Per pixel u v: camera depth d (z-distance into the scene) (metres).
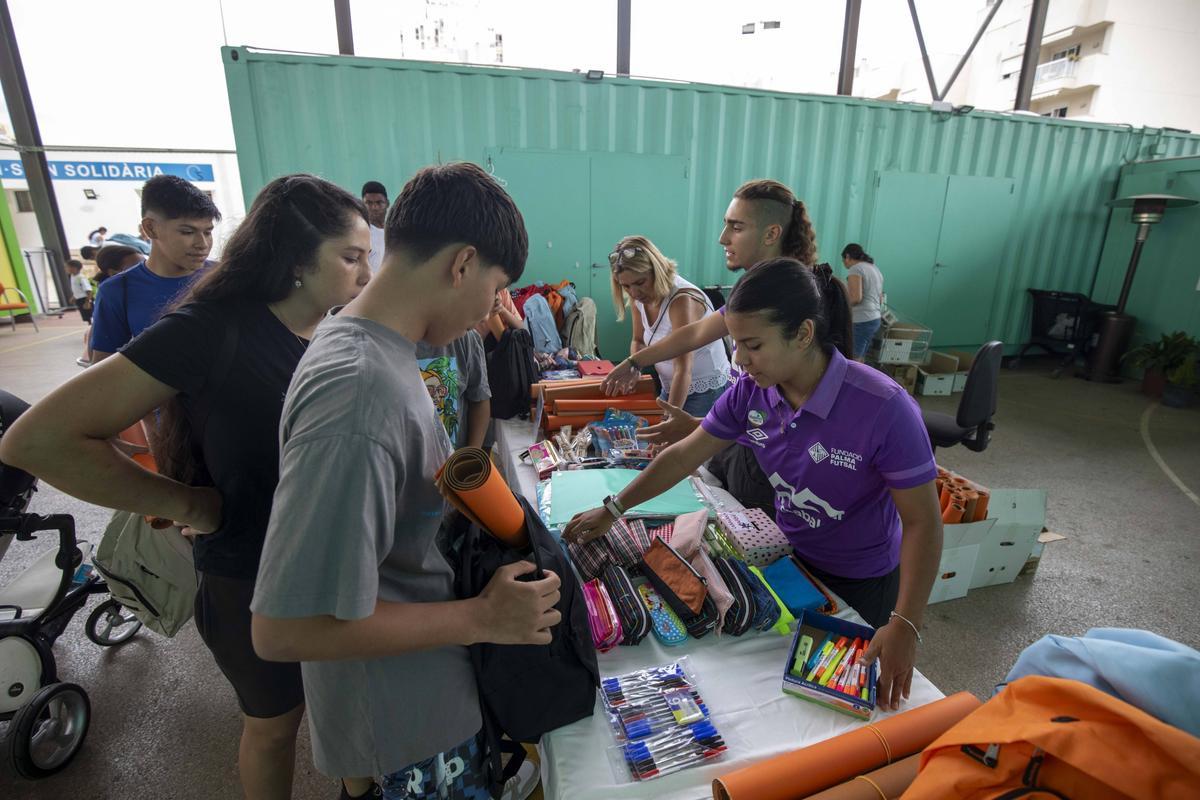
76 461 0.88
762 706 0.96
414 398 0.66
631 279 2.08
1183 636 2.21
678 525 1.35
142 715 1.82
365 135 4.15
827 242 5.33
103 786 1.59
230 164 9.05
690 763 0.85
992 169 5.63
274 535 0.57
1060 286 6.33
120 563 1.64
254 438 1.00
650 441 1.71
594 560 1.25
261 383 0.98
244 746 1.22
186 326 0.93
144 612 1.71
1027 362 6.77
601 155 4.59
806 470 1.17
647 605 1.15
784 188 1.62
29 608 1.71
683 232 4.92
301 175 1.03
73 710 1.68
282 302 1.04
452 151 4.33
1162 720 0.61
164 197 1.64
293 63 3.92
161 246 1.72
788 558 1.31
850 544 1.24
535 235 4.64
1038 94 8.73
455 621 0.69
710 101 4.68
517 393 2.44
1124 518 3.11
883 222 5.42
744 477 1.65
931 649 2.12
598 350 4.88
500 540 0.84
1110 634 0.74
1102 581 2.54
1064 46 8.39
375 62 4.03
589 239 4.75
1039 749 0.60
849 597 1.30
